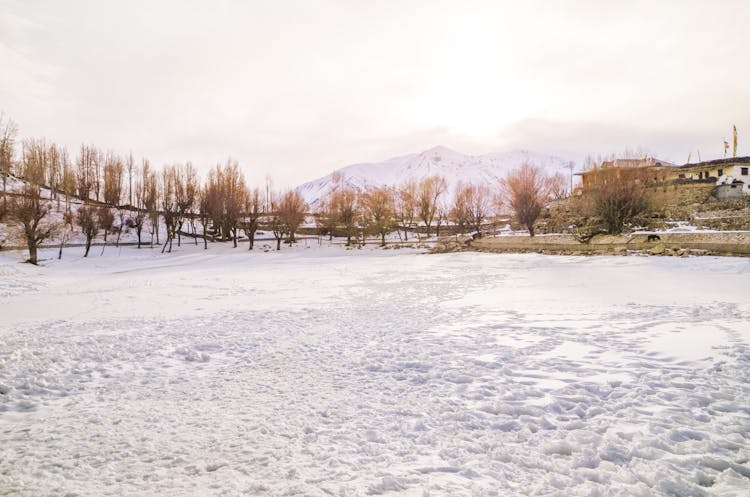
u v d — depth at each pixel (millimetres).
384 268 38906
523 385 6961
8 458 5020
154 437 5535
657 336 9578
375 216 84125
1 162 69750
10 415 6496
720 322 10680
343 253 65938
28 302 20406
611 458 4504
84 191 88625
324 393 7137
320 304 18438
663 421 5277
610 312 13266
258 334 12352
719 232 32031
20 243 59594
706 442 4621
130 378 8453
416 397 6719
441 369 8148
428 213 87125
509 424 5500
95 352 10273
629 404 5859
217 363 9500
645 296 16250
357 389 7273
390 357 9305
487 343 10047
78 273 40875
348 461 4695
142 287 26953
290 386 7613
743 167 64750
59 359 9648
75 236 69875
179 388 7742
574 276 25547
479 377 7539
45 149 83625
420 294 20938
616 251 38375
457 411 6012
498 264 38688
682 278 21531
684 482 3898
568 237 45531
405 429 5492
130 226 76625
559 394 6414
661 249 34250
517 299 17469
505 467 4465
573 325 11570
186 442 5352
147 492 4176
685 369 7176
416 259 50156
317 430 5582
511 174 68188
